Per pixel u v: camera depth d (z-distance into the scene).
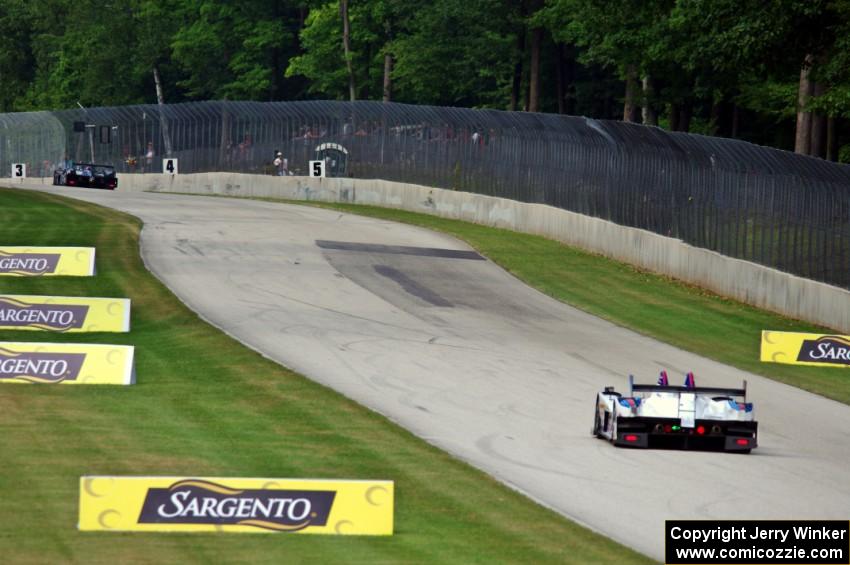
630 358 59.50
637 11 116.56
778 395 53.03
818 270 73.69
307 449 36.59
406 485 32.59
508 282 84.12
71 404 42.91
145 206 118.25
